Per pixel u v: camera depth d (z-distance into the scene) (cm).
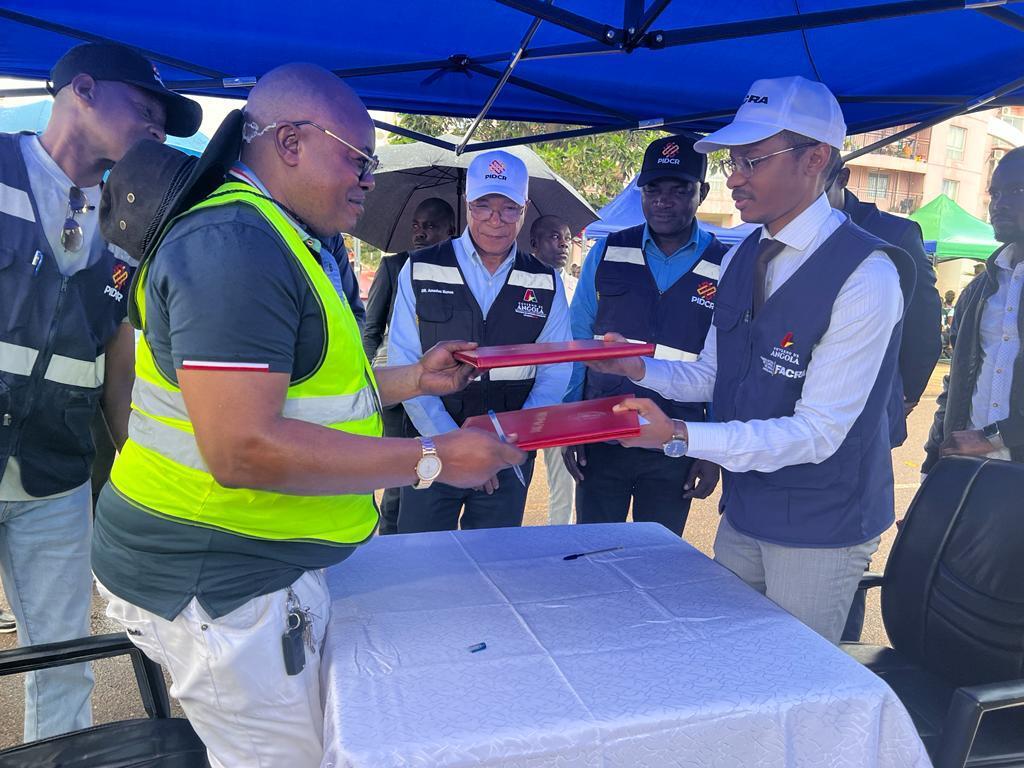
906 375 276
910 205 2500
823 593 182
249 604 119
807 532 178
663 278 294
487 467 124
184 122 203
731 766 108
